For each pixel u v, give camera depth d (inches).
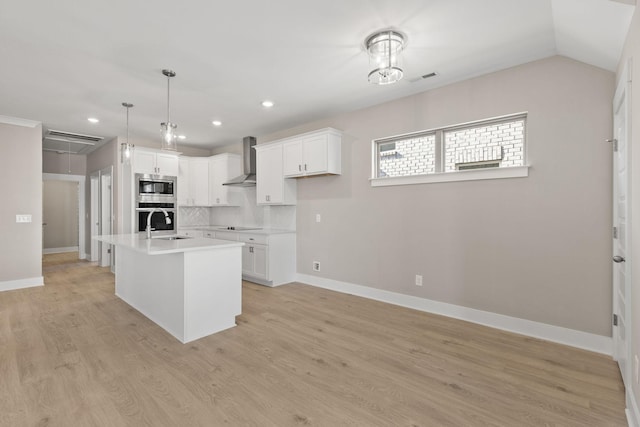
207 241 130.0
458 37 97.6
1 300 157.0
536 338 110.9
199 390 80.0
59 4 80.1
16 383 82.6
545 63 109.6
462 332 116.6
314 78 127.0
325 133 165.6
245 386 81.9
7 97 144.6
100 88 135.0
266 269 185.2
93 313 138.1
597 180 100.1
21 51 103.9
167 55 107.7
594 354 98.7
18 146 179.8
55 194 333.4
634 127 68.1
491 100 121.6
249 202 233.0
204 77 125.2
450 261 132.9
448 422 68.4
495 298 121.0
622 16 69.4
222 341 109.3
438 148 137.9
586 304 102.3
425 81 130.1
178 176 237.8
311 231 188.9
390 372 88.9
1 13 83.5
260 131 209.2
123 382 83.4
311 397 77.3
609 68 96.5
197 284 111.8
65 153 284.5
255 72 121.3
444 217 134.6
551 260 108.7
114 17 86.1
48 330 118.3
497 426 67.1
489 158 124.3
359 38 98.1
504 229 118.6
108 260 247.6
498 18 87.9
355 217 166.7
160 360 95.5
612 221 97.6
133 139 228.7
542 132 110.0
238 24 90.1
